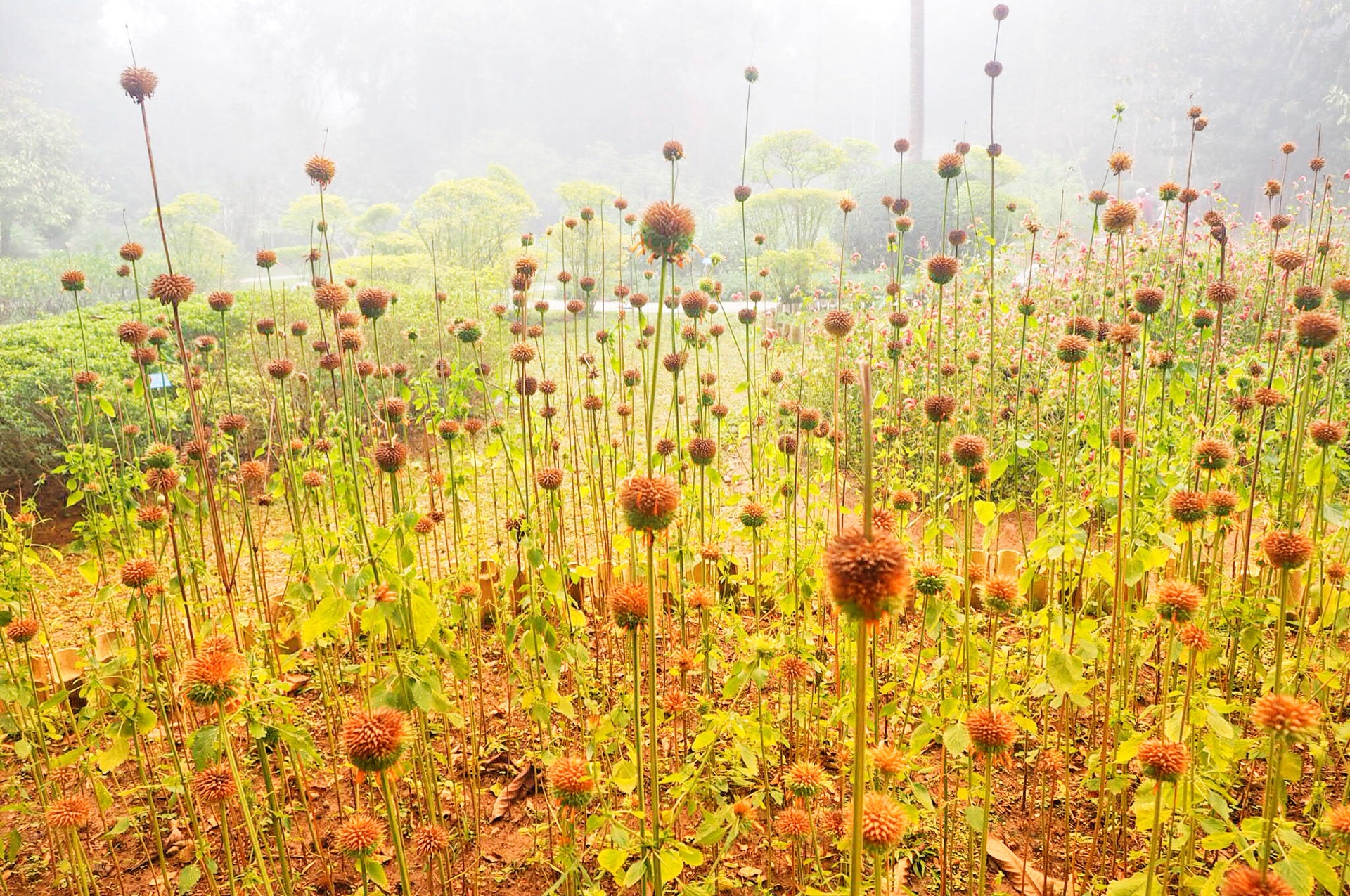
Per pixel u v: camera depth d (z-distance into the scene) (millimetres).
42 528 7059
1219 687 3152
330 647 3521
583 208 5637
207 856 2422
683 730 3223
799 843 2408
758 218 22344
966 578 2332
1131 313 4141
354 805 3096
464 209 21078
